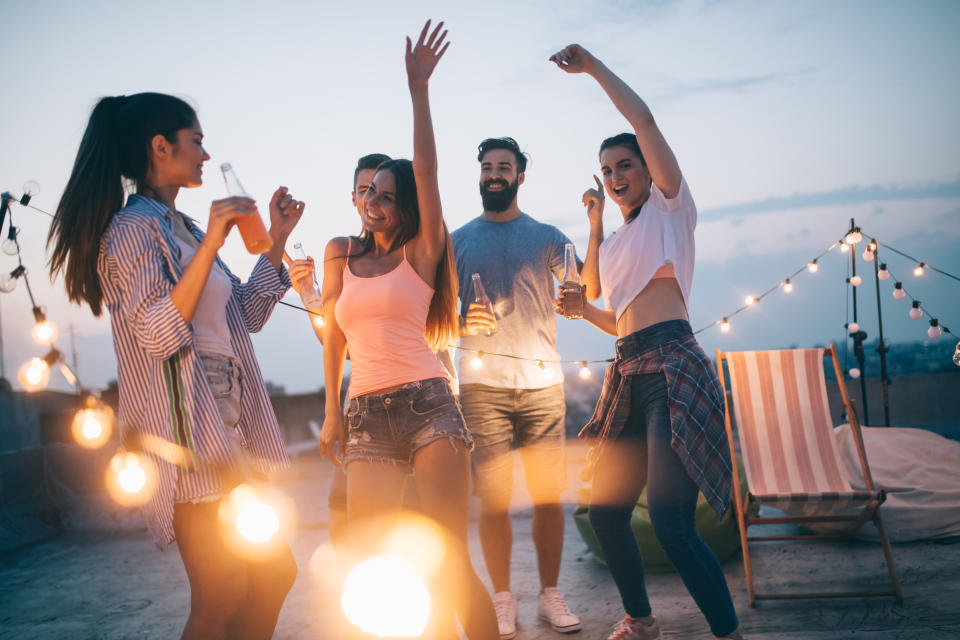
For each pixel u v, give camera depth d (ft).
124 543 15.30
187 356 5.67
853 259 15.84
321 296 8.27
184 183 6.25
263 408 6.56
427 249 7.34
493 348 9.66
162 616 10.36
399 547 6.80
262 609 6.23
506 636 8.81
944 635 8.07
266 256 7.20
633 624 8.19
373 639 6.58
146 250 5.59
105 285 5.82
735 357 11.35
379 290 7.09
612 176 8.68
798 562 11.27
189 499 5.55
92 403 6.42
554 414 9.68
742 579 10.68
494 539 9.43
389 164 7.57
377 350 7.00
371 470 6.91
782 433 10.88
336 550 9.60
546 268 10.05
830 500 9.61
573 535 14.05
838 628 8.51
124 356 5.81
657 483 7.47
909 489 12.37
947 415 21.93
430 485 6.72
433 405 6.87
